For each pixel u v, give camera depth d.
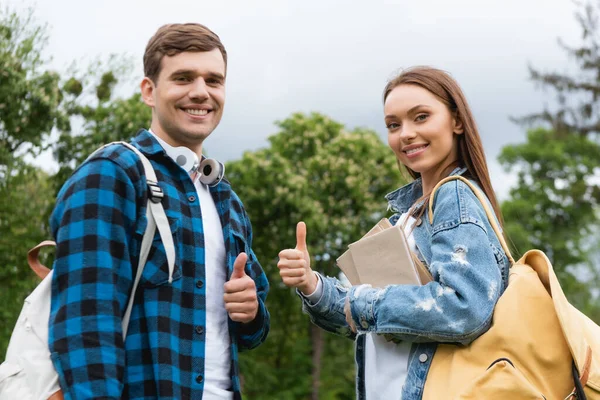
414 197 3.17
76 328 2.44
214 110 2.94
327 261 22.41
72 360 2.41
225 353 2.81
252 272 3.06
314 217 21.88
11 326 12.79
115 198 2.58
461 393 2.46
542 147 45.38
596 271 39.06
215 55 2.92
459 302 2.54
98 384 2.39
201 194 2.90
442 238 2.69
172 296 2.63
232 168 22.59
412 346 2.74
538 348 2.52
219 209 2.94
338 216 22.69
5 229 13.16
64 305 2.48
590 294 38.22
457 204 2.72
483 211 2.75
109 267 2.51
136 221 2.62
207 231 2.85
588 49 26.56
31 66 13.34
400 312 2.62
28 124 13.41
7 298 12.80
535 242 42.16
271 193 21.92
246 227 3.13
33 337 2.52
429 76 2.96
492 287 2.57
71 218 2.55
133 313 2.58
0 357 12.54
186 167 2.84
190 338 2.66
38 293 2.60
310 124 24.89
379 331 2.68
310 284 2.96
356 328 2.78
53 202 13.87
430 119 2.91
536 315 2.56
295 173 23.55
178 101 2.86
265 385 23.52
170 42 2.87
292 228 22.11
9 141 13.41
